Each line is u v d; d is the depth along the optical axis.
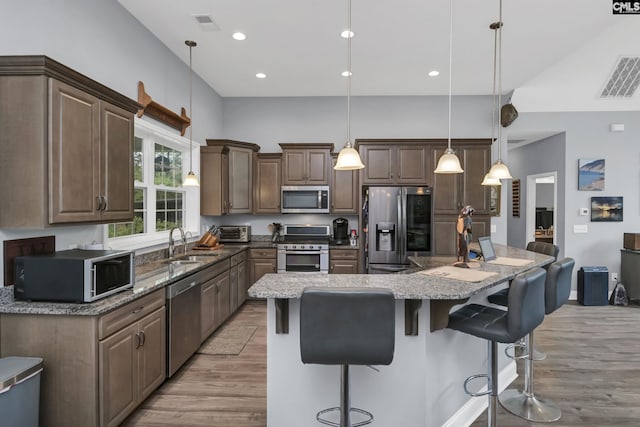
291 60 3.91
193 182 3.56
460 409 2.14
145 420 2.18
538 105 4.95
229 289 3.96
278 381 1.93
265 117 5.30
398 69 4.15
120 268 2.13
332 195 4.99
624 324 3.98
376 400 1.91
